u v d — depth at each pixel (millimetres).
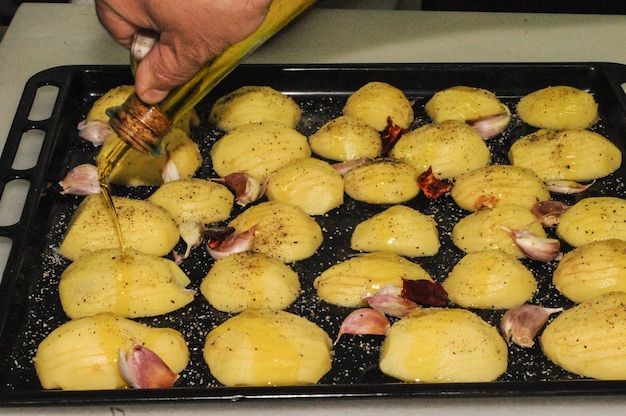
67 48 1123
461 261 892
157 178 973
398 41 1123
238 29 708
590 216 921
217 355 818
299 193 946
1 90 1069
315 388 769
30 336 847
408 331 824
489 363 813
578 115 1020
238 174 966
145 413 776
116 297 859
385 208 955
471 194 950
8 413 776
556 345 826
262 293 864
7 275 854
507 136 1026
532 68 1055
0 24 1307
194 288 887
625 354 808
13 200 958
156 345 822
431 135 994
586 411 779
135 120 756
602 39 1126
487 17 1155
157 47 729
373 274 870
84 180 957
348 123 1006
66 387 810
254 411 777
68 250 905
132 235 908
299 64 1058
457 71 1056
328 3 1264
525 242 902
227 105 1026
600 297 848
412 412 777
